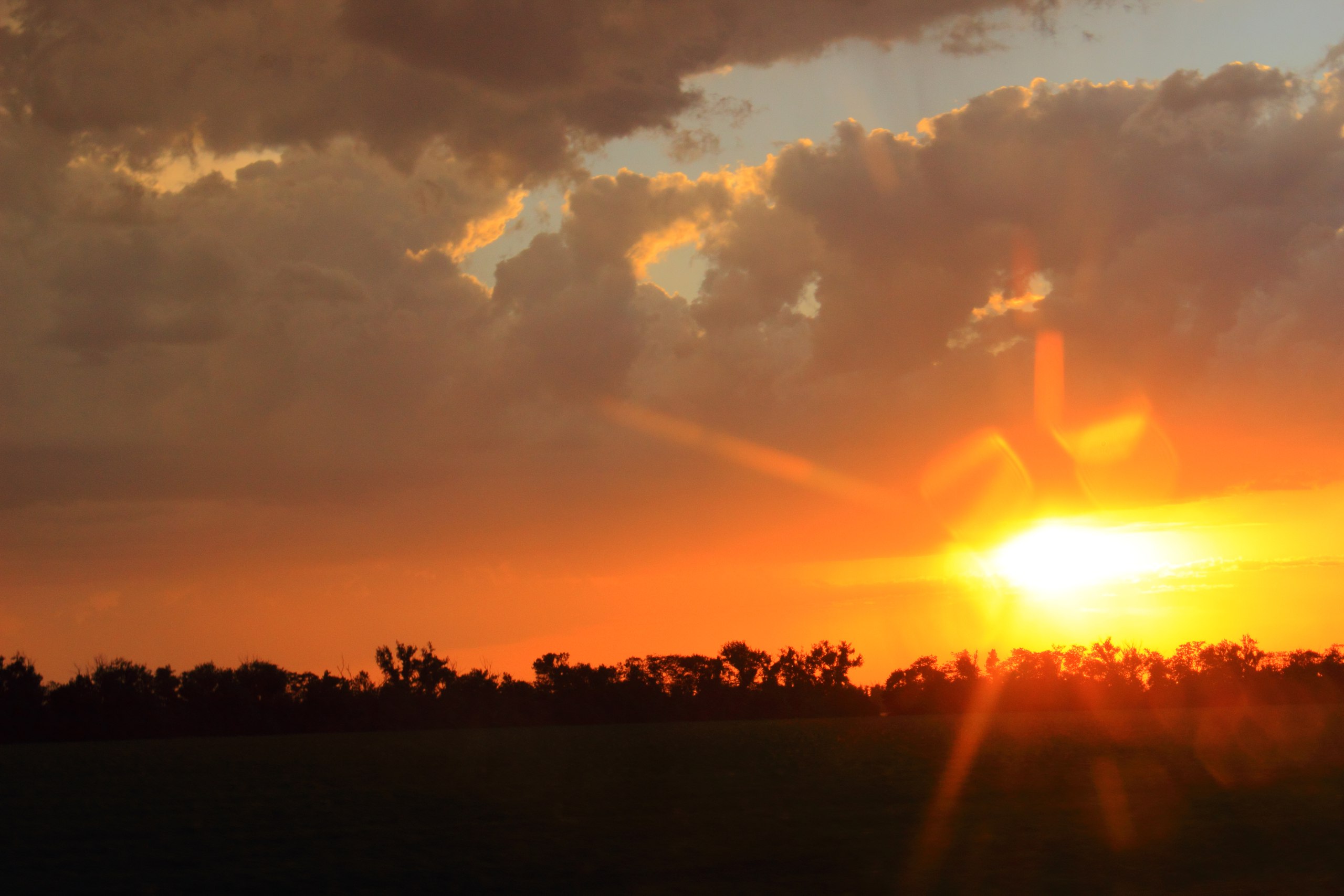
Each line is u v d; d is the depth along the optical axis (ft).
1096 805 157.48
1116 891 94.38
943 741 368.27
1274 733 392.47
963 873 104.37
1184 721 550.36
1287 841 120.37
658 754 319.88
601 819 153.69
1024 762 247.29
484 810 170.19
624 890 101.76
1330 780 192.13
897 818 146.10
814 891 98.02
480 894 102.53
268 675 614.34
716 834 135.54
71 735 526.16
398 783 226.17
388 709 633.20
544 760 299.79
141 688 580.30
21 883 112.78
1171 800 161.68
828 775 222.89
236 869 118.32
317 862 121.29
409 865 118.21
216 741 497.05
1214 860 108.47
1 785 233.76
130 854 129.80
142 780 246.47
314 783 229.86
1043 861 109.50
